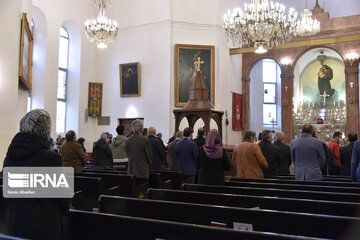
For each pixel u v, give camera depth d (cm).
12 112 782
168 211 330
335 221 270
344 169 820
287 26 1308
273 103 2353
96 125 1861
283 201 363
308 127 614
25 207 270
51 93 1593
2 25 782
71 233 291
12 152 272
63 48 1758
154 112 1741
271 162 698
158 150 770
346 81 1853
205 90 1070
